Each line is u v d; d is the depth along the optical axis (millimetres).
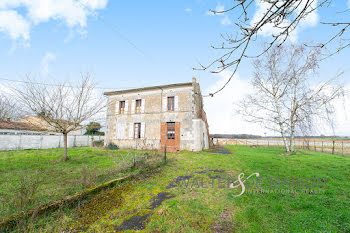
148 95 15492
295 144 16812
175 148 13688
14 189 3834
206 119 19453
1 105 7914
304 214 2742
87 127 9219
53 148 15547
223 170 6395
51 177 5199
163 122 14500
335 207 2916
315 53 8891
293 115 11336
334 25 1947
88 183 4266
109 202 3488
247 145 23922
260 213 2828
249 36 1868
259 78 13242
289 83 11742
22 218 2500
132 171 5871
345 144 14016
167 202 3459
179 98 14422
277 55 12133
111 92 16625
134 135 15445
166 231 2410
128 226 2582
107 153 11336
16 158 8961
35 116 7859
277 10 1706
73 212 3031
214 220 2703
